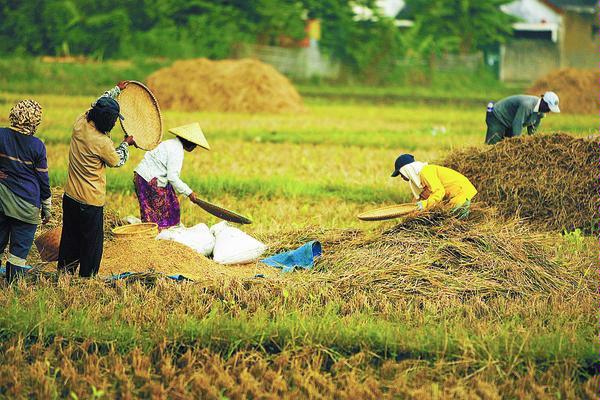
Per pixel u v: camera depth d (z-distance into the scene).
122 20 88.00
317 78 88.88
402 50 90.94
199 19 88.88
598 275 16.16
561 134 20.88
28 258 16.55
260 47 88.69
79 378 11.17
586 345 12.33
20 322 12.42
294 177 28.20
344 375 11.55
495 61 98.81
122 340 12.26
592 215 19.94
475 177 20.92
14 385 10.94
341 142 38.00
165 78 59.91
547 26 98.12
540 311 13.94
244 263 16.73
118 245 16.17
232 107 57.28
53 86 68.44
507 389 11.29
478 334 12.74
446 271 15.50
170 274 15.33
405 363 11.86
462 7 93.88
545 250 16.55
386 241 16.41
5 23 88.50
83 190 14.80
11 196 14.34
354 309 13.86
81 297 13.70
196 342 12.32
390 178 27.23
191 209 22.14
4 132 14.37
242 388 10.95
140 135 16.81
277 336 12.41
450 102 70.88
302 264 16.50
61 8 87.81
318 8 91.62
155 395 10.76
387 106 65.00
